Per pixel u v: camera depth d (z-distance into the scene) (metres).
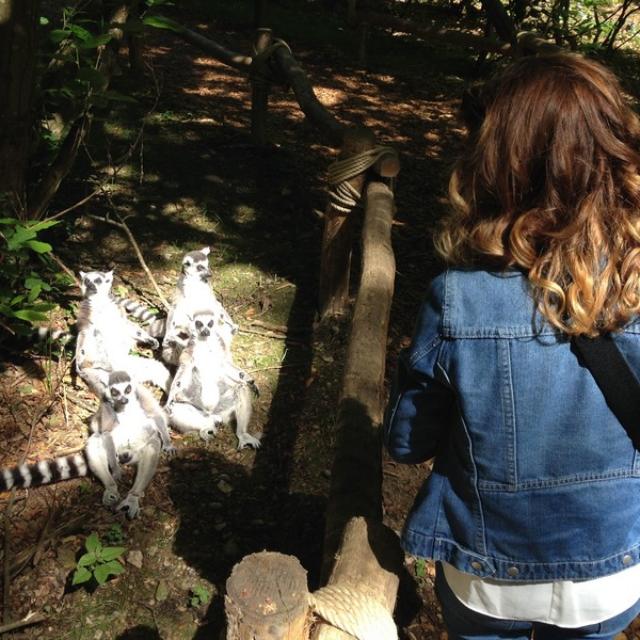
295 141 7.67
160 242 5.94
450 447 1.74
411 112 8.76
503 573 1.69
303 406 4.53
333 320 5.20
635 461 1.59
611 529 1.61
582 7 12.52
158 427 4.13
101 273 4.62
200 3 11.42
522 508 1.61
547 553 1.64
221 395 4.33
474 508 1.67
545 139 1.47
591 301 1.44
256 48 6.89
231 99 8.44
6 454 4.01
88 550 3.25
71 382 4.58
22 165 4.64
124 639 3.15
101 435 3.92
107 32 4.43
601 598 1.68
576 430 1.54
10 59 4.35
